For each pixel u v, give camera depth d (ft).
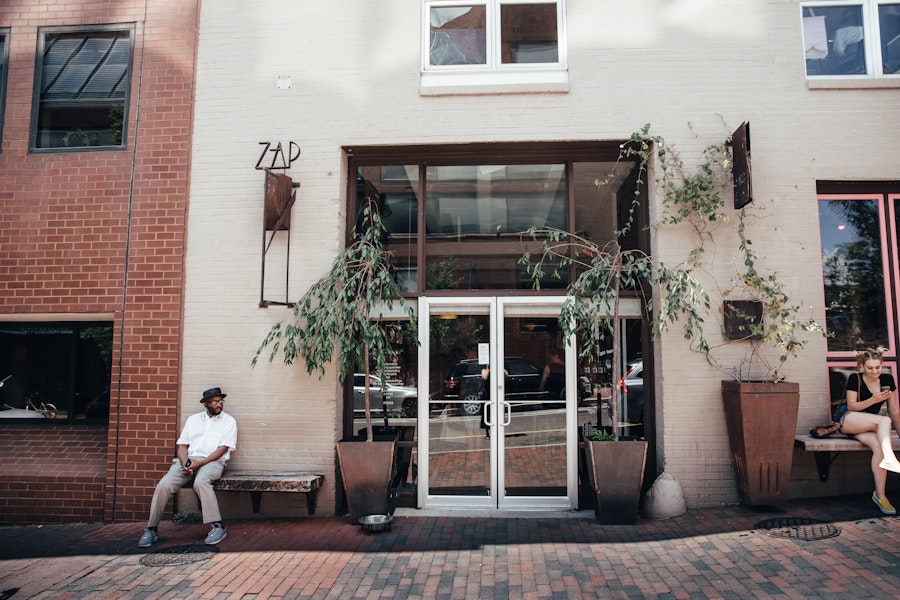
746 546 16.07
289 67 21.79
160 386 20.83
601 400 21.04
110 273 21.38
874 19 21.43
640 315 21.29
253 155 21.54
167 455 20.56
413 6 21.79
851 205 21.12
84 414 23.06
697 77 20.89
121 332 21.12
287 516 20.26
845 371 20.53
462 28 22.29
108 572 15.70
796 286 20.06
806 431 19.61
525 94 21.18
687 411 19.77
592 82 21.09
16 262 21.70
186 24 22.16
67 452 21.89
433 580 14.78
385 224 22.36
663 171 20.54
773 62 20.77
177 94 21.90
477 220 22.34
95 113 22.61
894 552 15.10
